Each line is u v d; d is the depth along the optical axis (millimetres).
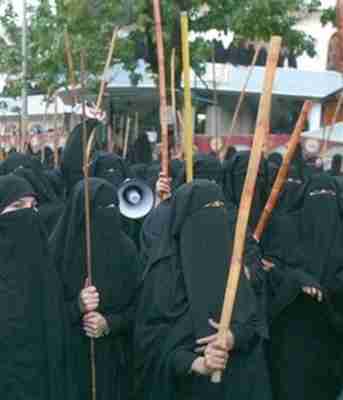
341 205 6637
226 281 4719
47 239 5285
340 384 6496
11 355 5020
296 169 7242
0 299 5055
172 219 4883
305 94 21062
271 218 6500
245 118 20625
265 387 4883
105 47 14820
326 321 6445
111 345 5648
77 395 5273
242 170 6637
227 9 14984
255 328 4812
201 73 15484
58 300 5211
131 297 5672
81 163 7230
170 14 11383
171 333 4758
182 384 4777
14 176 5270
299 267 6441
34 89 20812
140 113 19406
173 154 9328
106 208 5648
